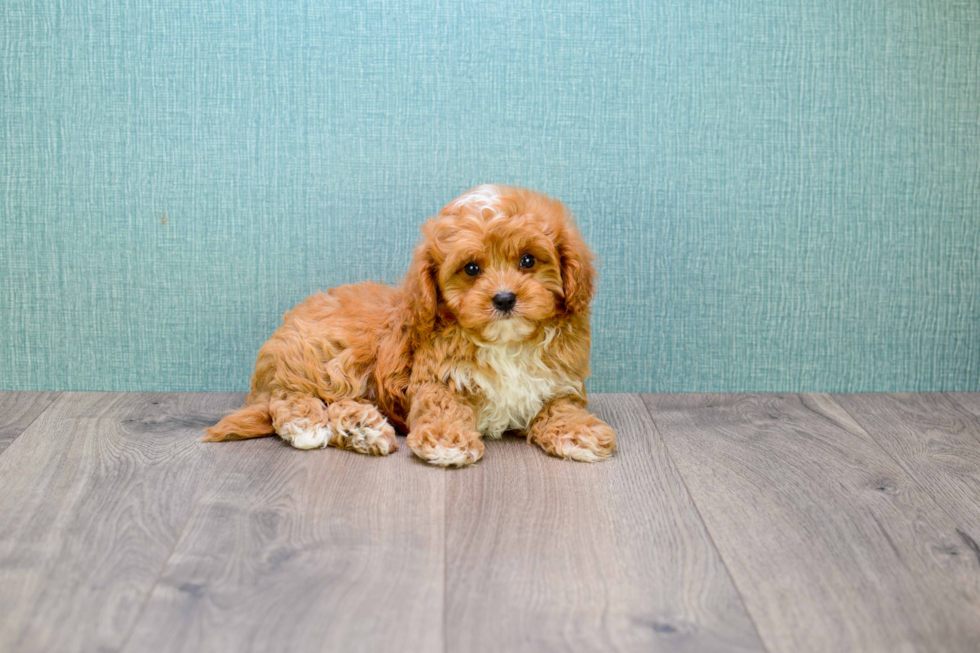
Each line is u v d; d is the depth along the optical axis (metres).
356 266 2.12
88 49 2.00
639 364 2.20
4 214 2.07
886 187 2.13
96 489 1.55
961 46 2.07
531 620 1.16
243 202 2.08
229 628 1.12
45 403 2.06
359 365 1.81
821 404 2.13
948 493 1.59
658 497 1.56
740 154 2.10
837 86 2.08
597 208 2.11
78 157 2.04
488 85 2.04
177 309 2.13
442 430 1.68
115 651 1.08
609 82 2.05
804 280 2.16
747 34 2.05
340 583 1.24
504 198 1.69
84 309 2.12
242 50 2.01
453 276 1.68
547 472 1.67
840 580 1.28
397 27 2.01
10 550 1.33
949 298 2.19
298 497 1.53
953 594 1.25
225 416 1.91
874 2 2.05
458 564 1.30
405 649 1.09
